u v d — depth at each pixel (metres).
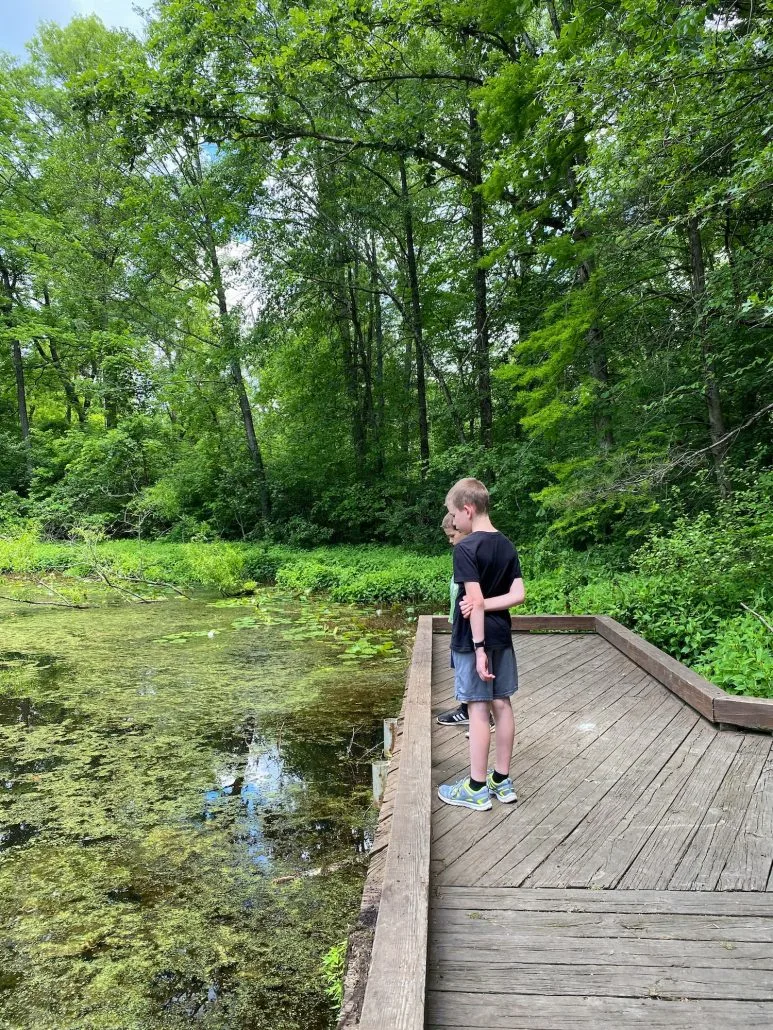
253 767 5.68
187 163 18.56
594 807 3.10
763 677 4.85
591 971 2.00
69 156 21.25
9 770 5.68
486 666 2.89
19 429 30.12
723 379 8.80
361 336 21.23
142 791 5.25
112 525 23.89
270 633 11.14
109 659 9.43
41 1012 3.01
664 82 5.56
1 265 25.50
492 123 10.20
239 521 22.25
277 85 12.62
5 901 3.84
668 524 9.47
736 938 2.15
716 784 3.33
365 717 6.87
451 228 18.05
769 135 5.66
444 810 3.09
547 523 12.19
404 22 11.55
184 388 20.98
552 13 10.78
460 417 17.16
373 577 14.63
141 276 20.41
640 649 5.64
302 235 17.77
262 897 3.85
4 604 14.48
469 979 1.97
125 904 3.80
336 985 3.14
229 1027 2.90
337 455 21.70
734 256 8.32
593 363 10.45
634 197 7.34
